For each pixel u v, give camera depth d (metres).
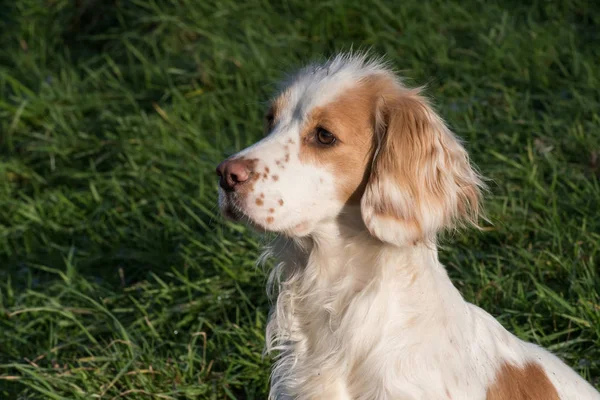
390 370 4.21
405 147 4.21
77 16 10.65
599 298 5.62
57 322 6.14
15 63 10.22
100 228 7.28
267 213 4.15
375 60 4.62
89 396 5.34
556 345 5.38
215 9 9.87
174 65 9.30
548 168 7.12
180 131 8.23
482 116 7.84
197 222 7.05
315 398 4.39
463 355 4.22
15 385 5.74
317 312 4.45
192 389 5.37
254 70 8.86
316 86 4.37
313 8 9.62
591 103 7.75
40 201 7.66
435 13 9.48
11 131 8.76
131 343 5.58
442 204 4.27
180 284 6.55
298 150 4.26
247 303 6.14
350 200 4.30
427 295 4.27
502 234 6.42
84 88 9.26
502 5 9.80
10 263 7.21
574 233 6.24
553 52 8.69
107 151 8.27
